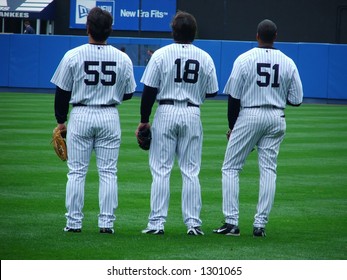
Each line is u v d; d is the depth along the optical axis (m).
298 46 104.31
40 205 32.88
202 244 26.14
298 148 54.38
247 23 126.94
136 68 111.56
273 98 27.62
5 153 48.41
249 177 42.16
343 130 66.94
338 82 103.75
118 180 39.84
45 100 92.75
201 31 128.25
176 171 43.94
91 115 26.88
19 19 132.50
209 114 79.56
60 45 109.50
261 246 26.08
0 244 25.50
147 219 30.59
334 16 124.50
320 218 31.67
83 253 24.38
